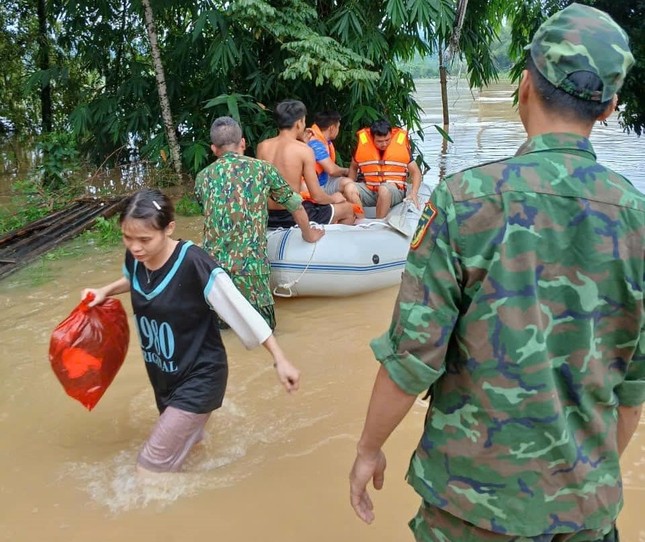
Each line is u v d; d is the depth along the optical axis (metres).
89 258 6.02
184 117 9.02
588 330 1.47
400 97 9.44
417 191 6.16
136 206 2.60
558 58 1.45
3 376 3.82
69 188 8.29
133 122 9.23
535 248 1.43
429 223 1.48
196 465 2.98
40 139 9.78
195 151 8.48
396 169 6.25
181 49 8.90
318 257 4.90
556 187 1.44
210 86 8.77
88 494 2.80
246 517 2.66
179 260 2.71
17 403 3.55
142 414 3.45
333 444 3.16
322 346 4.25
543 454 1.50
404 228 5.41
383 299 5.09
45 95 11.86
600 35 1.44
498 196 1.44
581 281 1.45
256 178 4.31
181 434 2.82
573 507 1.53
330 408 3.48
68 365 2.88
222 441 3.17
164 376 2.87
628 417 1.65
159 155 8.89
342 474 2.93
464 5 8.12
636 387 1.57
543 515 1.52
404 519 2.66
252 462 3.01
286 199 4.52
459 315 1.51
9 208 8.14
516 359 1.46
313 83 8.75
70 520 2.64
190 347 2.81
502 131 14.30
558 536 1.58
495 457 1.51
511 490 1.52
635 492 2.81
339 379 3.80
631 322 1.50
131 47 10.09
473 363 1.50
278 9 7.77
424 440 1.65
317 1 8.52
